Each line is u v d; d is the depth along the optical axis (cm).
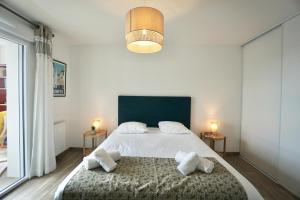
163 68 364
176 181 143
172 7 211
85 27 276
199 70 362
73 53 370
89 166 162
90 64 370
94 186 135
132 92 369
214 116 365
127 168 167
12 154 253
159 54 363
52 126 278
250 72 332
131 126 318
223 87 362
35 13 230
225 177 150
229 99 363
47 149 264
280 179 250
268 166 278
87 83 372
